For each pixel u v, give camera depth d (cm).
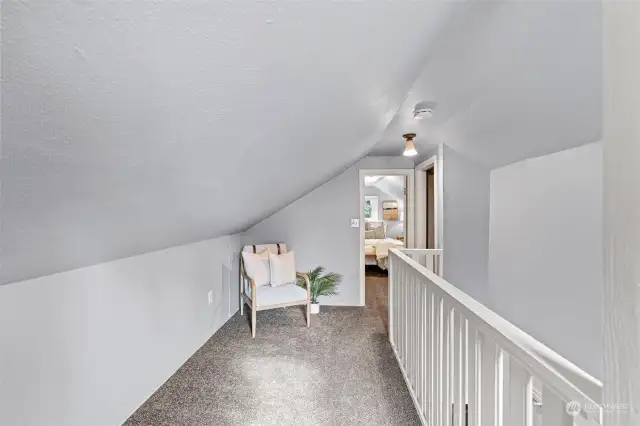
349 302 518
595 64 151
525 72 180
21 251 119
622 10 54
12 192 81
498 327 120
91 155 82
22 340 157
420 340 239
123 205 129
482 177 388
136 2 49
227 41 65
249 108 99
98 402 206
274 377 290
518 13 136
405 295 293
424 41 131
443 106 272
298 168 243
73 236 133
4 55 49
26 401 158
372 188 988
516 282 328
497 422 124
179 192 149
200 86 76
